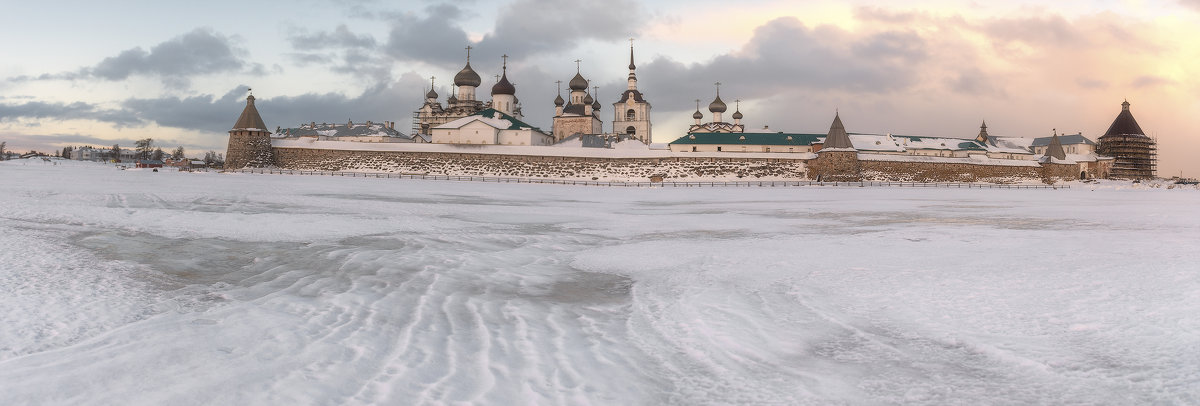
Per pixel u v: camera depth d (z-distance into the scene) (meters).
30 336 10.16
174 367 8.67
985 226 31.25
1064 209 45.72
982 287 14.41
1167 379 8.42
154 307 12.50
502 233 28.03
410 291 14.63
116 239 22.58
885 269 17.38
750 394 8.25
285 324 11.09
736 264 18.83
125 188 54.91
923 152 126.75
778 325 11.67
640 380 8.73
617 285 16.14
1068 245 22.02
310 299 13.48
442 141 119.25
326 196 53.50
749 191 79.81
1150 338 10.12
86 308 12.12
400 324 11.47
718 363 9.50
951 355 9.77
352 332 10.75
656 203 55.00
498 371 8.94
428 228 29.27
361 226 29.02
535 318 12.32
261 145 114.56
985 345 10.15
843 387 8.49
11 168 107.50
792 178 114.00
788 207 49.16
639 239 26.48
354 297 13.73
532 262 19.77
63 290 13.62
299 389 7.93
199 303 12.97
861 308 12.90
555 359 9.59
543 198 60.59
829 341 10.64
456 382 8.43
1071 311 11.98
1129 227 29.86
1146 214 39.38
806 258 19.89
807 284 15.50
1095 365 9.07
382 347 9.91
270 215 33.03
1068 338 10.37
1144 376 8.57
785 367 9.34
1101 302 12.55
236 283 15.37
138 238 23.09
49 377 8.21
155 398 7.54
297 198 48.91
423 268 17.94
